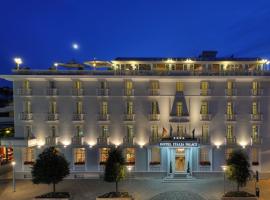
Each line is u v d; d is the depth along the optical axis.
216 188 37.56
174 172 41.91
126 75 41.03
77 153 43.06
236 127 41.53
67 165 35.59
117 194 34.16
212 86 41.50
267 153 41.59
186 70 41.72
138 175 42.25
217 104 41.56
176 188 37.91
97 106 42.34
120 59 44.62
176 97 41.59
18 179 42.81
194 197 34.62
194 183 39.81
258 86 41.38
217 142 41.69
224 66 43.06
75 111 42.47
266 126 41.53
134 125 42.12
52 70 41.94
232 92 41.16
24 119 42.34
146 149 42.16
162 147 41.16
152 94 41.66
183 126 41.91
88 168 42.72
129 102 42.22
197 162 41.84
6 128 57.34
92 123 42.41
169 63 43.22
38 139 42.69
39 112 42.56
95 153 42.53
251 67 43.12
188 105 41.66
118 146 41.97
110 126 42.34
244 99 41.38
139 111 42.03
